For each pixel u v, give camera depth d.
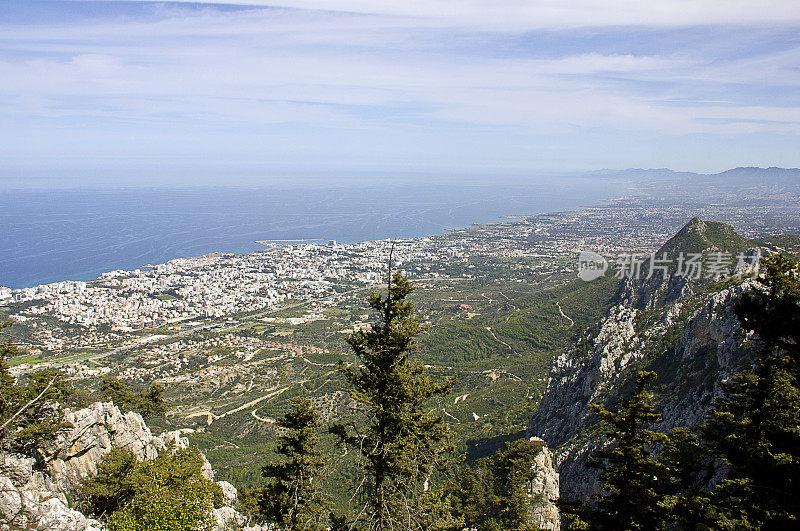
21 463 29.77
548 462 45.91
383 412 23.66
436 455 24.30
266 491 32.56
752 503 19.56
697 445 33.03
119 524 25.69
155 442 40.94
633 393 22.80
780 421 20.41
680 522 21.00
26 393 32.56
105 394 51.75
